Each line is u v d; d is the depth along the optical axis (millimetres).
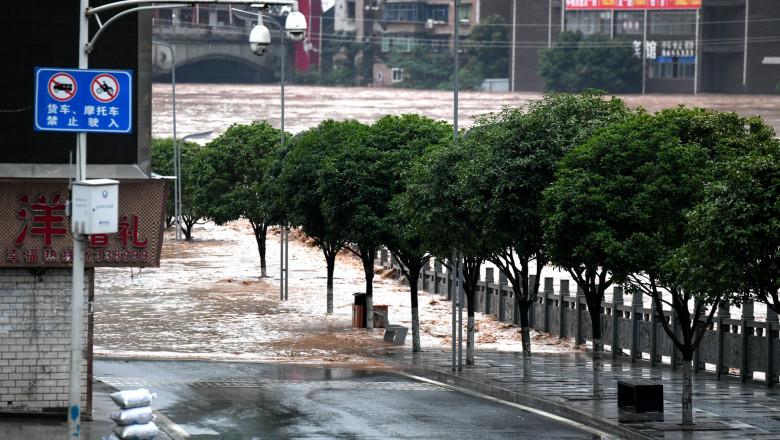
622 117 41406
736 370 50125
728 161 31719
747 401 40438
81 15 28531
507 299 68875
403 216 49375
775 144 31172
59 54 33531
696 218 30422
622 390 37281
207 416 35625
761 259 30297
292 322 67188
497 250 43938
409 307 75375
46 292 33750
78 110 30141
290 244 121688
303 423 34500
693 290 31094
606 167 35719
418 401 39719
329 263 71062
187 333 61594
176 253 110562
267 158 90562
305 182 65812
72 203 26906
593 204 35094
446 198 45844
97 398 38562
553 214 36719
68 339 33906
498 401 40250
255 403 38406
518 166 40594
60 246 33406
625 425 34125
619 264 35250
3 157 33250
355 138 58438
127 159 34125
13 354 33656
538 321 65000
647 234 35312
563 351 58281
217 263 102062
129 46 34000
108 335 60156
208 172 94938
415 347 55188
